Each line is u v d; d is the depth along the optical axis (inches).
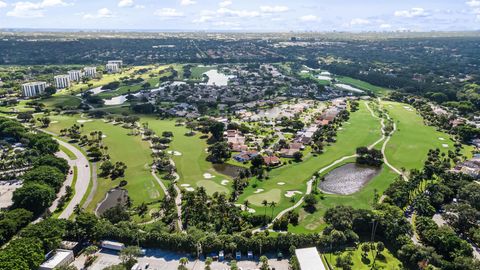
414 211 7534.5
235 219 7057.1
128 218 7121.1
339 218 6791.3
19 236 6166.3
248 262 6018.7
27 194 7352.4
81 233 6427.2
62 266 5570.9
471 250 5954.7
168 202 7662.4
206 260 5856.3
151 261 6013.8
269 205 7805.1
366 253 6186.0
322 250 6254.9
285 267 5856.3
